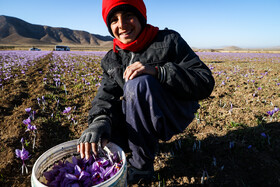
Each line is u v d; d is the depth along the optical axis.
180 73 1.33
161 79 1.35
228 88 4.95
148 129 1.37
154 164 1.92
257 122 2.65
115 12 1.42
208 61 15.68
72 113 3.36
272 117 2.83
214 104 3.62
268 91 4.49
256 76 6.76
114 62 1.74
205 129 2.61
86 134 1.24
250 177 1.65
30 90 4.94
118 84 1.65
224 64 12.37
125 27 1.45
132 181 1.58
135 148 1.44
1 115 3.27
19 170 1.91
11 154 2.07
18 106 3.76
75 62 12.85
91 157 1.44
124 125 1.63
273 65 11.62
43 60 14.85
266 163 1.78
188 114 1.63
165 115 1.42
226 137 2.28
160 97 1.33
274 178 1.59
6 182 1.74
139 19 1.47
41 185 0.91
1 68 9.20
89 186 1.20
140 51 1.60
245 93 4.43
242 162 1.84
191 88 1.37
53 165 1.33
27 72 8.12
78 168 1.26
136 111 1.33
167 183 1.65
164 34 1.60
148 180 1.67
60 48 51.19
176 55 1.53
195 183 1.63
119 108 1.61
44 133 2.57
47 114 3.28
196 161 1.91
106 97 1.55
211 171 1.75
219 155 1.98
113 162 1.33
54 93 4.61
